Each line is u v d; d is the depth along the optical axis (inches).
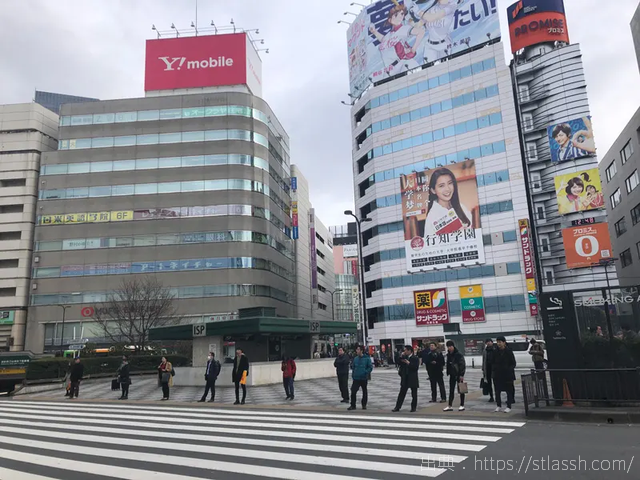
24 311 2327.8
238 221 2290.8
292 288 2849.4
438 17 2250.2
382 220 2253.9
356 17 2598.4
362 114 2516.0
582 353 453.4
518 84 2020.2
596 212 1798.7
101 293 2222.0
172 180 2332.7
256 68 2778.1
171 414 538.0
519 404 504.1
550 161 1911.9
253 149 2411.4
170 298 2011.6
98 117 2420.0
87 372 1253.7
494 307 1911.9
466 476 238.2
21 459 308.0
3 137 2539.4
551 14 2010.3
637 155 1927.9
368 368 519.8
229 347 1248.8
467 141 2080.5
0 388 984.9
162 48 2581.2
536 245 1898.4
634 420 375.6
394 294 2159.2
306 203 3513.8
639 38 1908.2
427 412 472.4
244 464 276.2
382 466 261.6
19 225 2416.3
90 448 342.0
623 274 2236.7
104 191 2333.9
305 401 629.3
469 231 2006.6
